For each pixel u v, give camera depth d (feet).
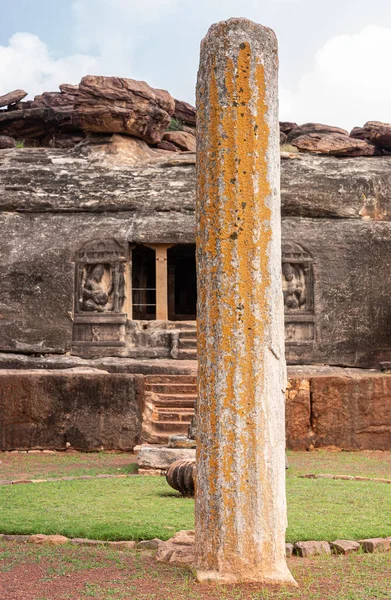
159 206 77.00
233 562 21.03
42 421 58.85
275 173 22.31
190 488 36.04
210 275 21.81
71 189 79.15
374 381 60.59
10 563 24.09
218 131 22.03
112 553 25.49
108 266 74.38
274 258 21.99
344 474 47.34
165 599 20.16
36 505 33.78
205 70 22.47
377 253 75.05
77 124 86.53
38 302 73.51
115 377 59.11
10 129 112.37
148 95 87.30
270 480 21.29
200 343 21.93
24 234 75.92
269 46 22.58
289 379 59.41
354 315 73.61
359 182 79.25
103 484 40.65
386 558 25.46
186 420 59.31
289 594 20.34
